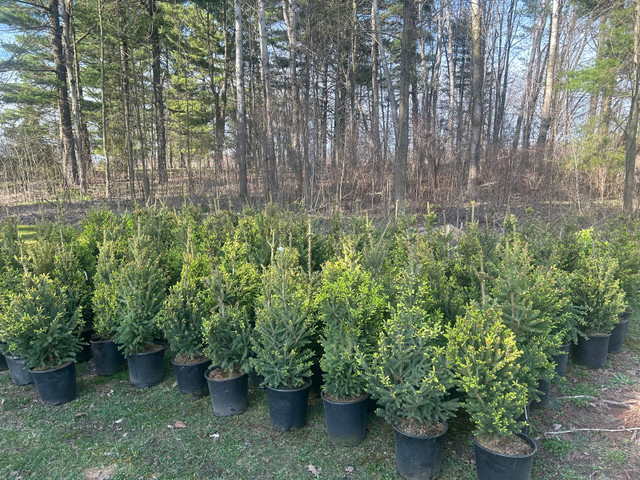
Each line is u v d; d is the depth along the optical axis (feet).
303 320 13.93
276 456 12.53
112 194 58.44
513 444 10.62
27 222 45.24
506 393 10.46
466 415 14.20
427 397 10.89
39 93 77.97
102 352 17.66
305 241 23.27
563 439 13.01
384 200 49.70
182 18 80.28
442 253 20.77
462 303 14.39
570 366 17.98
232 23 89.35
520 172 52.70
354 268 14.62
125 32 56.95
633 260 20.01
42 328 15.01
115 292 16.97
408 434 11.02
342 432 12.78
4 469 12.17
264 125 53.21
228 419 14.53
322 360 13.14
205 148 85.40
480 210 49.01
